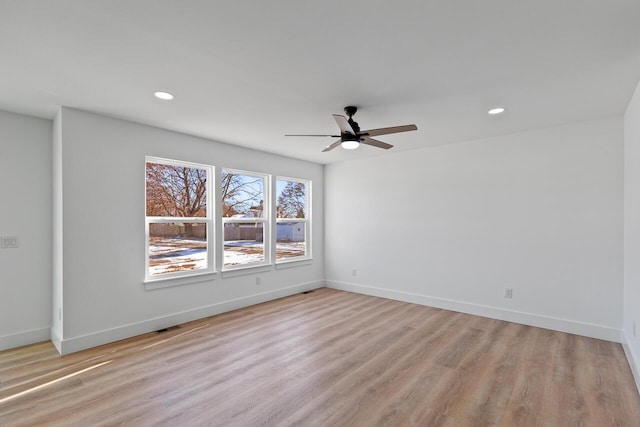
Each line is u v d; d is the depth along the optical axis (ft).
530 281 12.71
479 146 13.99
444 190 15.02
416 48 6.64
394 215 16.75
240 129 12.42
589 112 10.53
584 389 7.93
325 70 7.63
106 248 10.94
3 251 10.30
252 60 7.15
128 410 7.09
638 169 8.45
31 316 10.75
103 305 10.85
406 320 13.29
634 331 8.95
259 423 6.65
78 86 8.50
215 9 5.36
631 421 6.71
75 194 10.27
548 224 12.32
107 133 10.97
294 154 16.93
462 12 5.46
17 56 6.91
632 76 7.84
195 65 7.38
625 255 10.51
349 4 5.24
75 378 8.49
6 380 8.39
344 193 18.84
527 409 7.14
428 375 8.66
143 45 6.51
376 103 9.68
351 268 18.52
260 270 16.07
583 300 11.58
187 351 10.21
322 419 6.78
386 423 6.66
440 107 10.02
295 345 10.69
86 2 5.11
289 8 5.34
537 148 12.54
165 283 12.42
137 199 11.74
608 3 5.17
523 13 5.47
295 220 18.42
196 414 6.95
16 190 10.53
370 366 9.18
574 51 6.72
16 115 10.55
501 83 8.30
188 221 13.42
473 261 14.16
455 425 6.61
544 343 10.82
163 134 12.42
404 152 16.39
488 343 10.84
